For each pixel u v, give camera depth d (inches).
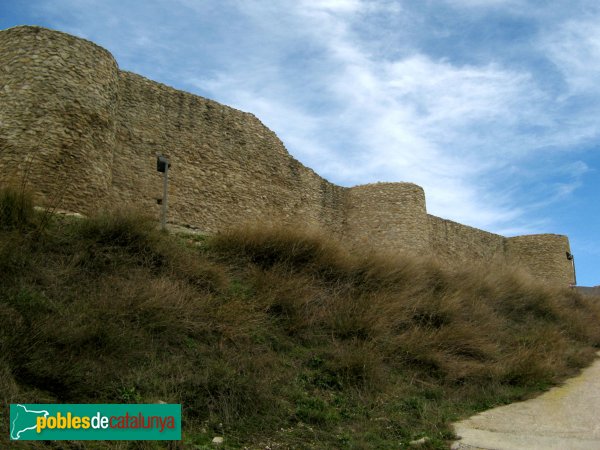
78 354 211.0
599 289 1039.0
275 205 696.4
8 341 195.5
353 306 337.4
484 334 378.0
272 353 273.4
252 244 381.7
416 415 246.4
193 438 188.1
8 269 253.6
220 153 639.1
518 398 291.9
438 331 347.6
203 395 215.0
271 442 197.8
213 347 257.3
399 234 807.1
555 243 1196.5
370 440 210.7
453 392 287.6
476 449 204.5
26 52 445.7
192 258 338.0
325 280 375.2
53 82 442.9
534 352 361.1
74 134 442.6
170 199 569.3
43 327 211.6
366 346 298.8
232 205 634.2
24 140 418.0
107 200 465.4
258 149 693.3
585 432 226.7
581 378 352.2
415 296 388.8
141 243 323.6
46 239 301.1
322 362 280.4
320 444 200.5
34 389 185.8
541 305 532.1
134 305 257.1
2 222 296.0
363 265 399.2
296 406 231.6
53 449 160.4
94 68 474.0
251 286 336.5
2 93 433.4
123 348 225.0
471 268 540.7
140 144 559.5
